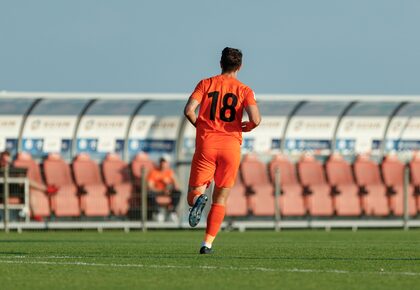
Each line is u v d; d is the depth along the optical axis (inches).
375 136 4074.8
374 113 4062.5
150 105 3907.5
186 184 3823.8
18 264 1450.5
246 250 1889.8
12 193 3491.6
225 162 1571.1
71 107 3909.9
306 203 3782.0
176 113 3882.9
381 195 3865.7
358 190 3848.4
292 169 3863.2
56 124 3914.9
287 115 4008.4
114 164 3722.9
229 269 1343.5
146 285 1139.3
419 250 1916.8
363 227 3878.0
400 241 2466.8
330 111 4035.4
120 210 3602.4
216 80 1573.6
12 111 3882.9
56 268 1371.8
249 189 3732.8
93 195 3622.0
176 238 2723.9
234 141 1566.2
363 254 1749.5
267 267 1382.9
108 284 1151.0
